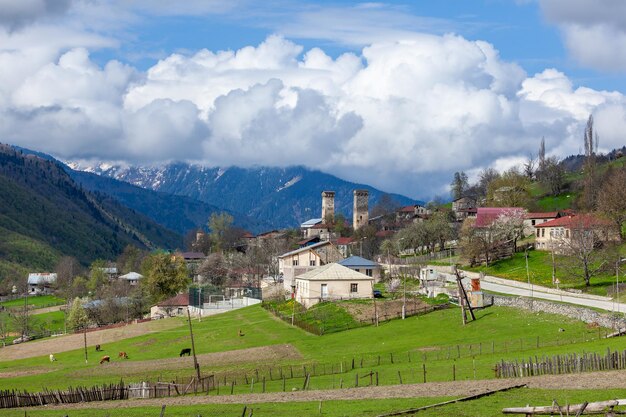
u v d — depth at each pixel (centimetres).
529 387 6362
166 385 8381
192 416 6144
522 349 8719
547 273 15225
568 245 14438
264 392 7719
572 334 9212
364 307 13875
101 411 6788
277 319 14650
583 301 11206
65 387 9400
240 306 18925
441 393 6481
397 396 6538
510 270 16400
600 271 13612
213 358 11188
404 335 11144
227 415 6106
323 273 15450
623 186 17638
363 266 18175
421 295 14725
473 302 12544
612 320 9150
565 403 5481
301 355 10638
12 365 12788
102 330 17275
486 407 5597
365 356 9619
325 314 13588
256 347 11794
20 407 7625
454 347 9500
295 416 5816
